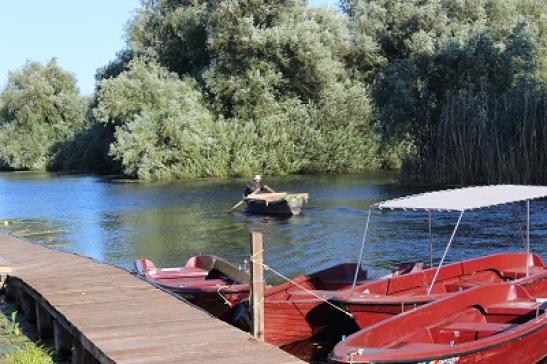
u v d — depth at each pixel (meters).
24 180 54.12
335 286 13.79
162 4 59.09
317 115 49.78
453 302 10.57
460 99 36.69
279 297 12.31
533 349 9.77
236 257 20.16
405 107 43.59
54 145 67.50
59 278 12.97
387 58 57.72
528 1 61.53
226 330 9.11
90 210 32.50
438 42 45.94
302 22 52.47
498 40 51.69
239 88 50.62
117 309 10.37
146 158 48.94
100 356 8.28
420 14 54.22
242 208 31.41
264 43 50.25
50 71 72.50
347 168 49.12
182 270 15.45
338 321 12.10
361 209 29.34
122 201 35.97
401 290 12.80
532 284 12.77
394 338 9.58
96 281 12.63
